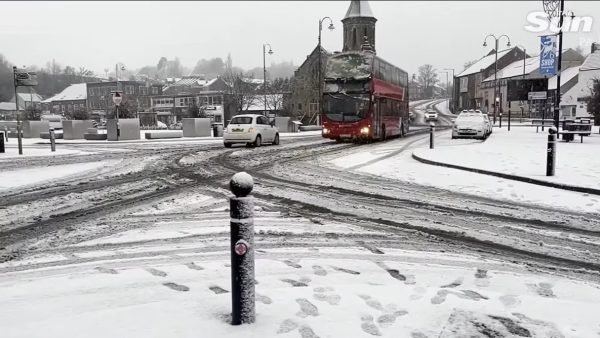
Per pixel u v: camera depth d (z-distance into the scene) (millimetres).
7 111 114688
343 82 23297
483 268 5047
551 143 10742
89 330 3402
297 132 41438
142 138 34312
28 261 5285
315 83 65625
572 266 5195
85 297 4133
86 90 124625
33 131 37250
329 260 5266
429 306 3896
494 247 5922
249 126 22203
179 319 3578
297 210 8055
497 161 13836
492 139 24016
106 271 4891
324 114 23609
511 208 8219
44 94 151750
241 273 3441
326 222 7168
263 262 5156
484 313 3770
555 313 3783
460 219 7418
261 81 104812
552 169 10805
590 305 3977
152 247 5820
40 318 3652
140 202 8750
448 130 42156
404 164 14492
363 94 23016
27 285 4465
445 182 11000
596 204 8406
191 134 34469
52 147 20500
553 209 8117
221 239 6191
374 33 83812
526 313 3781
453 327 3504
